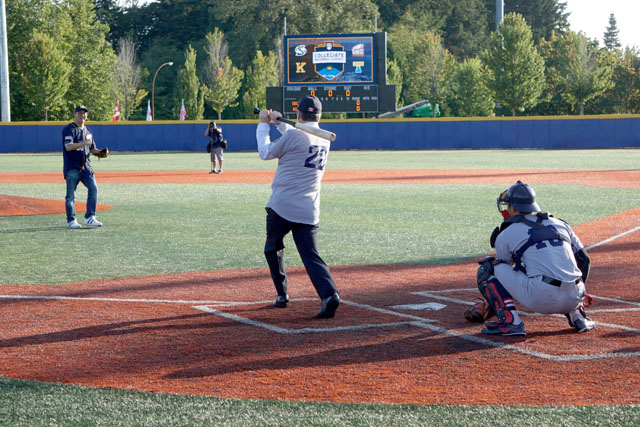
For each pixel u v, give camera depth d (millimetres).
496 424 6508
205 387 7504
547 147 81062
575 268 9031
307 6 147625
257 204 27281
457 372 7969
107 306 11227
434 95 138500
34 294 12109
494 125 81438
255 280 13352
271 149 10312
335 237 18781
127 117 132125
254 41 149750
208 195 31047
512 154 69812
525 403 7035
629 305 11078
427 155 69375
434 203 27234
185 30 167250
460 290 12383
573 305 9062
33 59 105188
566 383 7598
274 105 78750
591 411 6816
